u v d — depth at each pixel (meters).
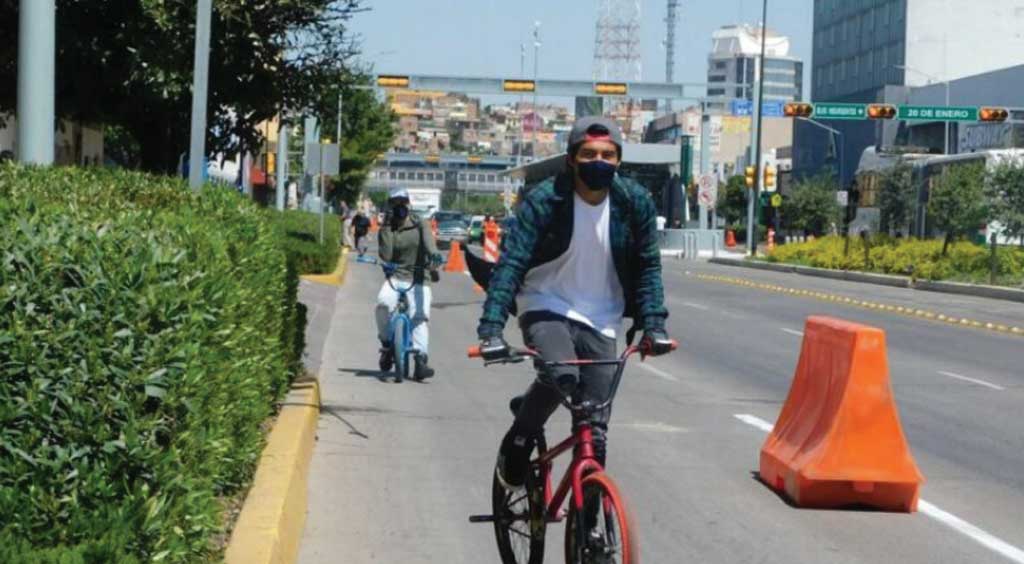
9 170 9.46
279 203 46.19
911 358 20.45
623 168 76.19
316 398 12.80
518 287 6.16
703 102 72.81
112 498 5.30
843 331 9.84
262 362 9.11
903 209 51.09
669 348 6.20
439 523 8.90
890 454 9.58
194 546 5.86
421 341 16.03
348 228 56.59
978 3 96.94
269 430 10.30
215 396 6.38
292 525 8.02
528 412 6.62
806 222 72.31
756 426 13.35
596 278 6.27
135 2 14.57
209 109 16.27
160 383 5.41
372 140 73.56
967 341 23.44
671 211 77.62
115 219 6.18
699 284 39.69
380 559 7.97
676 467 11.09
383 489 9.90
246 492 8.12
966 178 41.88
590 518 6.00
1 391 5.12
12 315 5.12
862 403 9.62
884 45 101.88
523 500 7.04
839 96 111.00
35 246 5.21
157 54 14.54
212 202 10.09
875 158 59.09
